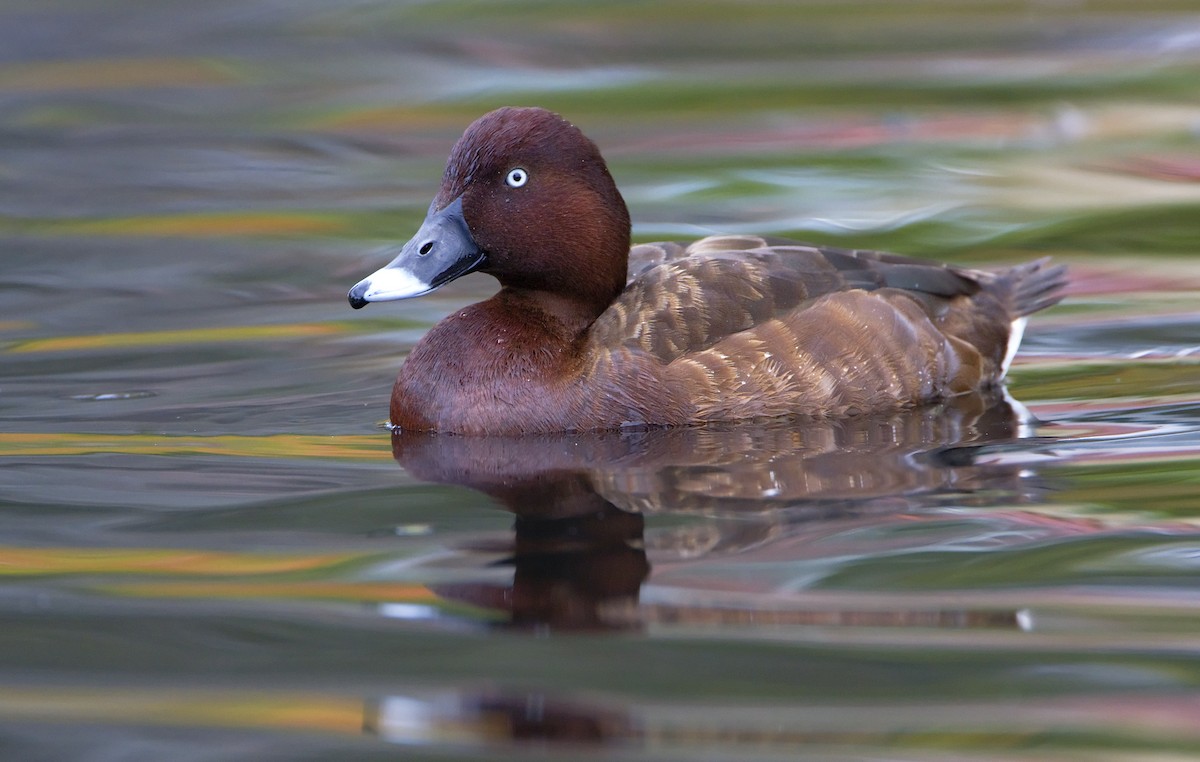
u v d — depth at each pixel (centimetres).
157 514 861
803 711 616
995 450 965
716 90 2216
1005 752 583
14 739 602
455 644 679
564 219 1063
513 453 984
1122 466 920
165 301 1412
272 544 809
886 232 1576
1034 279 1200
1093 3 2677
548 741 595
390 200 1777
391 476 934
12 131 2139
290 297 1422
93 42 2566
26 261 1559
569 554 784
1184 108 2064
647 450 983
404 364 1064
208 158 1995
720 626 694
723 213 1666
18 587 752
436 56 2430
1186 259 1460
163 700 630
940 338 1109
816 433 1016
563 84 2258
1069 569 756
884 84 2231
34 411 1087
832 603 718
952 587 736
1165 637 681
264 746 596
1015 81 2225
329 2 2698
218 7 2691
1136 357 1190
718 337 1055
